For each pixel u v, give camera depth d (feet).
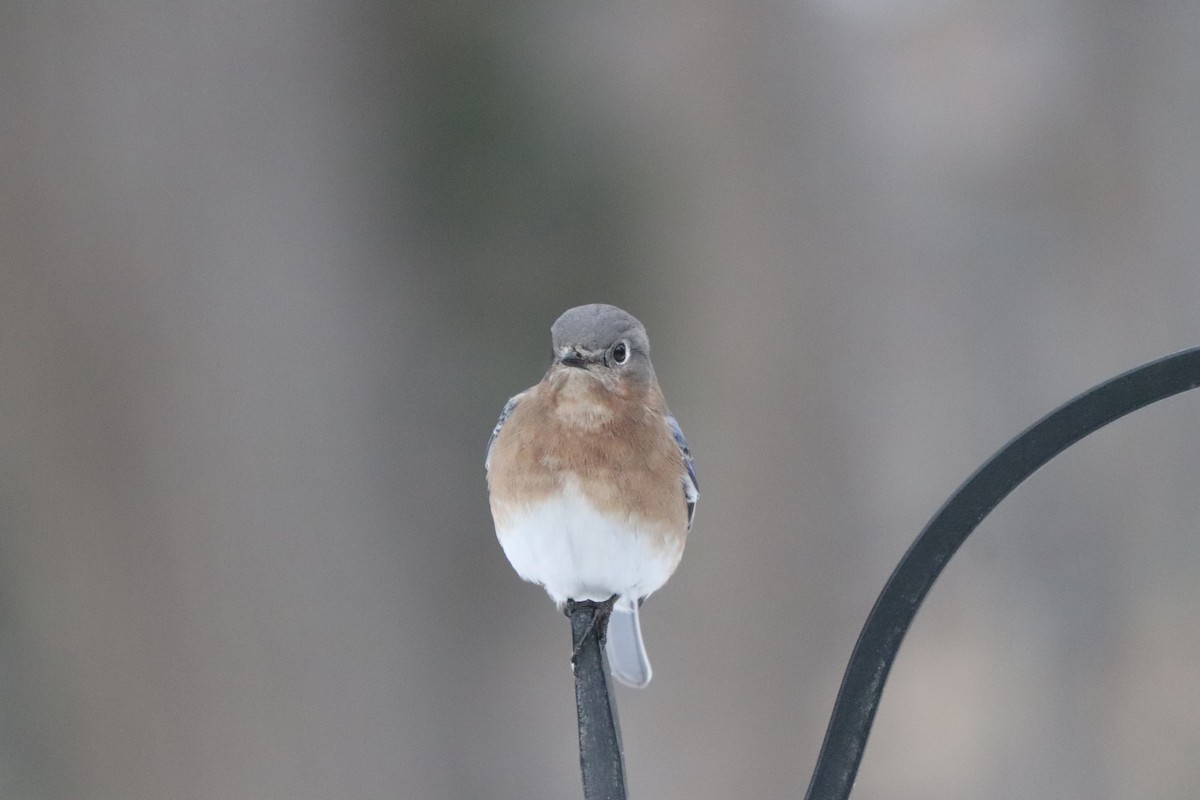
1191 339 49.11
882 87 48.67
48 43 40.24
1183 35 48.98
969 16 49.01
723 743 46.29
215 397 41.50
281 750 41.83
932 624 48.75
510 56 45.47
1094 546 48.75
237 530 41.57
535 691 44.96
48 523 40.50
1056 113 49.26
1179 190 49.24
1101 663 48.91
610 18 45.85
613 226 46.50
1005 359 48.93
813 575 47.60
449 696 44.32
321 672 42.39
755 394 47.70
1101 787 48.75
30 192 40.16
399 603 43.62
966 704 48.44
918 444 48.44
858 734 20.67
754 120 47.60
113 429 40.60
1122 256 49.26
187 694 41.24
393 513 43.98
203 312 41.47
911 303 48.70
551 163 46.01
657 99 46.37
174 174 41.16
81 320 40.40
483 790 44.45
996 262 49.08
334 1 43.32
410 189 45.21
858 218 48.49
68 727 41.09
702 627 46.44
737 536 47.03
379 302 44.37
